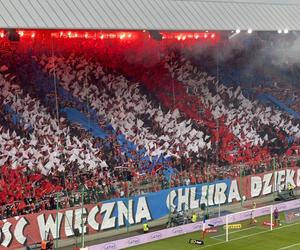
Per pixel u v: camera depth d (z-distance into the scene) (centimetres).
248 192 4834
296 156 5481
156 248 3809
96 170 4469
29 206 3941
